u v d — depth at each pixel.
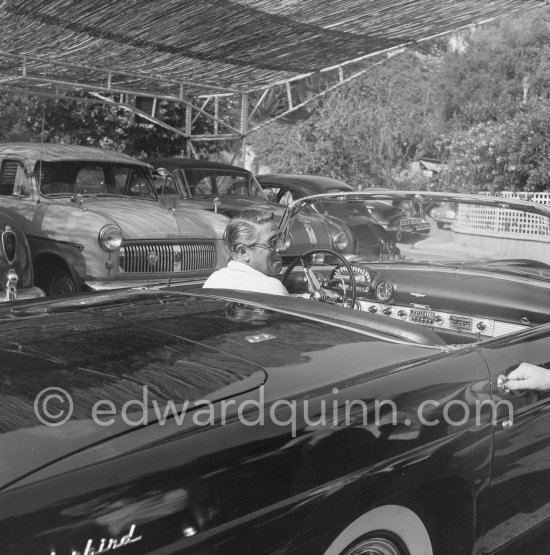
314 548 1.80
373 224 3.83
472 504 2.24
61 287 7.37
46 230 7.25
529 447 2.47
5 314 2.51
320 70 12.62
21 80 10.34
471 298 3.52
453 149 18.03
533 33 26.69
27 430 1.59
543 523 2.62
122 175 8.77
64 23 9.31
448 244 3.67
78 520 1.45
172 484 1.57
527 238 3.49
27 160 7.89
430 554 2.16
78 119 14.86
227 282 3.09
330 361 2.13
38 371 1.88
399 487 1.97
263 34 10.30
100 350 2.05
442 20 10.28
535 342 2.58
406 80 26.84
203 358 2.03
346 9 9.48
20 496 1.42
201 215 8.19
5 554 1.36
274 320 2.46
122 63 11.65
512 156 16.56
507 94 23.02
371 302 3.81
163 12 9.01
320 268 3.99
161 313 2.49
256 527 1.68
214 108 15.70
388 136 21.53
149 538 1.52
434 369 2.19
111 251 6.96
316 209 3.99
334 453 1.85
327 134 20.97
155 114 14.91
